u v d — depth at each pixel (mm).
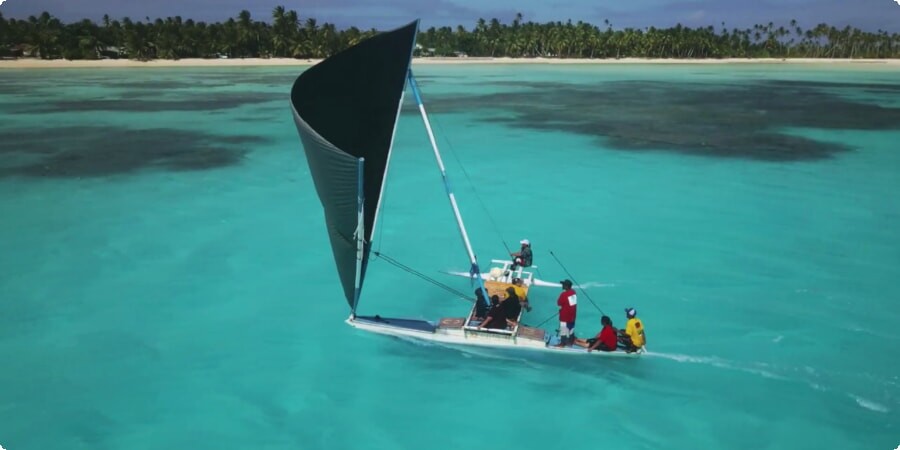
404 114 58844
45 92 76750
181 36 143250
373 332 16203
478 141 44031
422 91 83750
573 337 14891
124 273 19984
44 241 22750
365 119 15414
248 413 12914
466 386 13812
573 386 13750
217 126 50594
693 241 22906
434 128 49969
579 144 42906
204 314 17250
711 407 12977
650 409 12969
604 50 185375
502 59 179500
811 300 17891
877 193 29391
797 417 12648
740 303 17750
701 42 195500
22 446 11875
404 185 31281
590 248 22297
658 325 16453
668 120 55188
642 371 14289
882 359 14766
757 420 12555
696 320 16719
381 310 17734
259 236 23672
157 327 16469
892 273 19781
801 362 14633
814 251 21766
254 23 149500
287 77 105688
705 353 15031
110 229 24234
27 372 14305
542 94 80438
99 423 12570
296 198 28875
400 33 15297
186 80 98438
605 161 37219
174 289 18844
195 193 29625
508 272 17906
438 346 15453
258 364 14734
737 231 23984
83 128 48938
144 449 11828
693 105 68000
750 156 38656
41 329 16281
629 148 41438
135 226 24609
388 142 15578
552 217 25984
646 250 22047
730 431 12242
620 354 14766
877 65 187375
